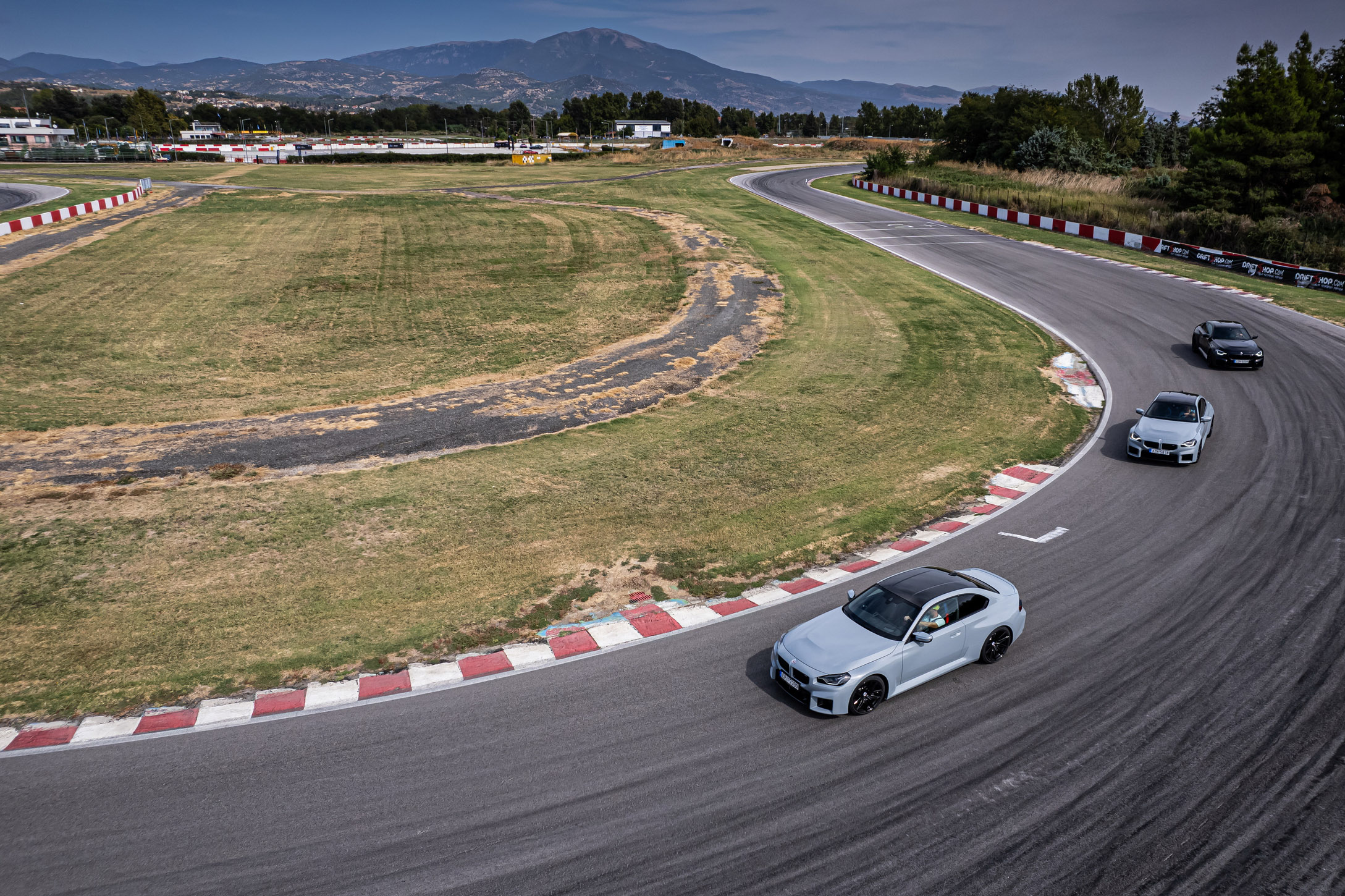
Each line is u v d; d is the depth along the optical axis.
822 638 10.07
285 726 9.46
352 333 30.83
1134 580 12.74
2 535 14.75
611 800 8.09
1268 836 7.39
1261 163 47.81
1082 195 56.84
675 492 16.88
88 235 46.09
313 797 8.20
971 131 84.50
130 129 192.25
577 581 13.20
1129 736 8.92
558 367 26.59
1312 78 50.94
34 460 18.59
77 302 34.03
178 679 10.52
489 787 8.32
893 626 10.04
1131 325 29.66
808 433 20.42
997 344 27.84
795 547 14.41
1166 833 7.47
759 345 28.42
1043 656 10.75
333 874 7.14
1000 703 9.69
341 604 12.48
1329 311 30.95
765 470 18.08
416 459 18.78
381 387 24.80
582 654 11.06
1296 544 13.66
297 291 36.25
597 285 37.19
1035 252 42.94
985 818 7.72
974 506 16.19
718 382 24.67
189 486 17.09
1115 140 94.06
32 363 26.88
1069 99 90.12
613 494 16.72
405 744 9.09
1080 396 23.00
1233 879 6.92
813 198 63.72
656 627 11.78
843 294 34.88
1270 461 17.84
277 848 7.46
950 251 43.34
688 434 20.36
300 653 11.13
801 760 8.69
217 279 37.81
